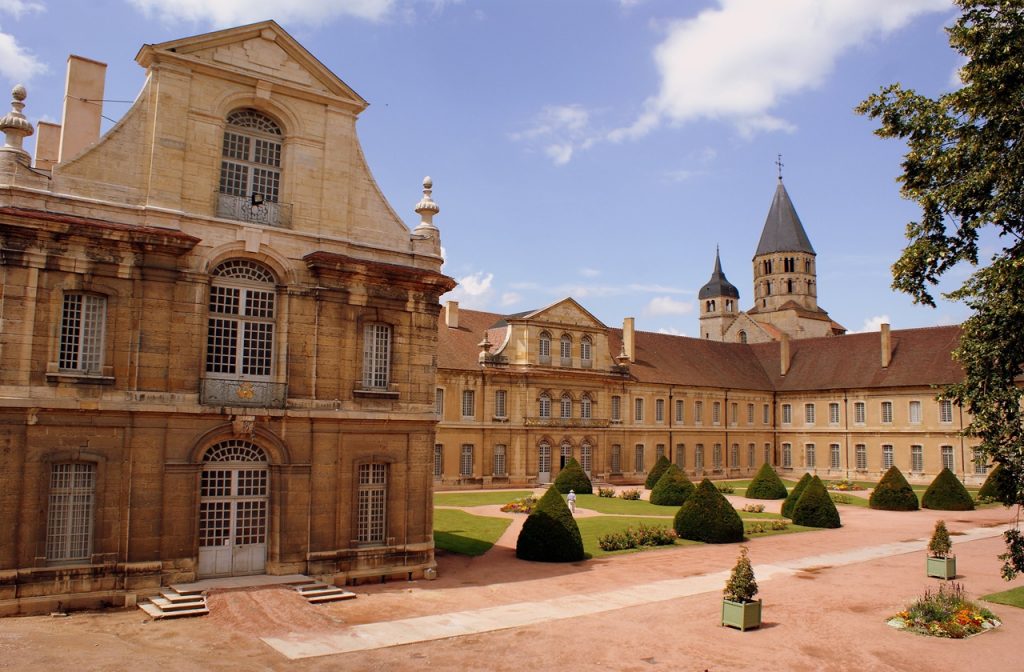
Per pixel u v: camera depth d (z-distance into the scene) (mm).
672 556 25844
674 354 62312
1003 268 13367
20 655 13445
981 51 13250
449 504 38531
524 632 16172
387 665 13859
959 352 14391
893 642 16031
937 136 14398
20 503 16172
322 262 19922
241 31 19719
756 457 63844
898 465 56188
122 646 14258
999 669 14398
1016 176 12758
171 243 17766
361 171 21719
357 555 20359
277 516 19281
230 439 18938
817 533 31844
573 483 45688
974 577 22906
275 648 14523
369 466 21062
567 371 51094
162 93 18641
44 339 16578
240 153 20141
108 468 17188
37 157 24734
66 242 16875
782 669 14203
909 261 14562
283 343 19703
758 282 88312
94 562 16875
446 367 46312
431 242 22578
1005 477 13867
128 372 17469
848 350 62594
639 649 15188
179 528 17922
